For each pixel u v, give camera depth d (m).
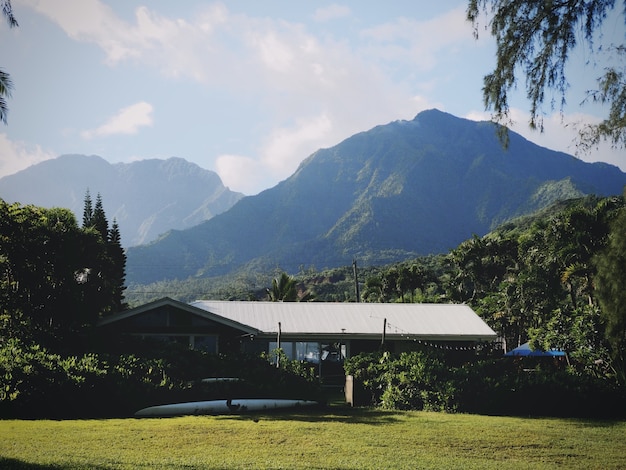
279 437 13.90
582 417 19.69
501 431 15.69
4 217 26.58
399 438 14.28
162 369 19.25
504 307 52.72
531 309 50.53
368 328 32.28
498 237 68.25
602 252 18.62
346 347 32.41
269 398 20.27
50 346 23.58
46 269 27.27
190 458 11.47
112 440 12.89
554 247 43.62
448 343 32.78
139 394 17.67
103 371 17.22
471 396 20.19
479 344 35.44
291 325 32.19
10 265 26.38
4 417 15.76
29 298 26.75
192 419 16.58
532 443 14.16
